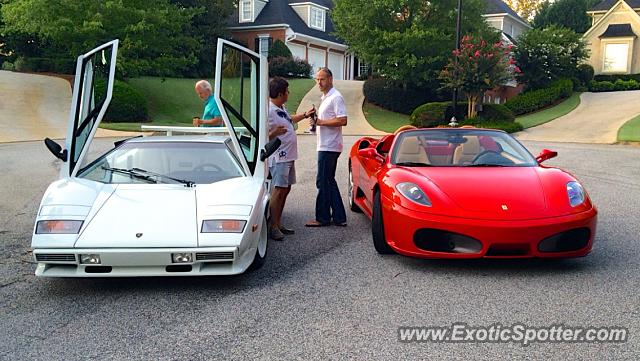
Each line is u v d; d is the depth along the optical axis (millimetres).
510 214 4461
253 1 39375
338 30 31062
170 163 5172
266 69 5172
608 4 43250
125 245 3980
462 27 28031
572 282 4363
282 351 3189
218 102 4543
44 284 4457
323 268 4848
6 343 3346
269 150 5012
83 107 4941
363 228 6477
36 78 26969
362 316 3707
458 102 25328
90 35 23266
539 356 3098
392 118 27344
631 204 7676
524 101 28531
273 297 4113
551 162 12461
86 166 5117
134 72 24844
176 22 26391
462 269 4750
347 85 35031
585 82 35812
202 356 3139
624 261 4938
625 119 22875
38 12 22812
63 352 3213
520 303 3912
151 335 3445
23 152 13422
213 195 4516
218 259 4066
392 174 5234
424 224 4570
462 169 5332
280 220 6500
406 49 27438
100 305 3980
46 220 4141
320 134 6383
